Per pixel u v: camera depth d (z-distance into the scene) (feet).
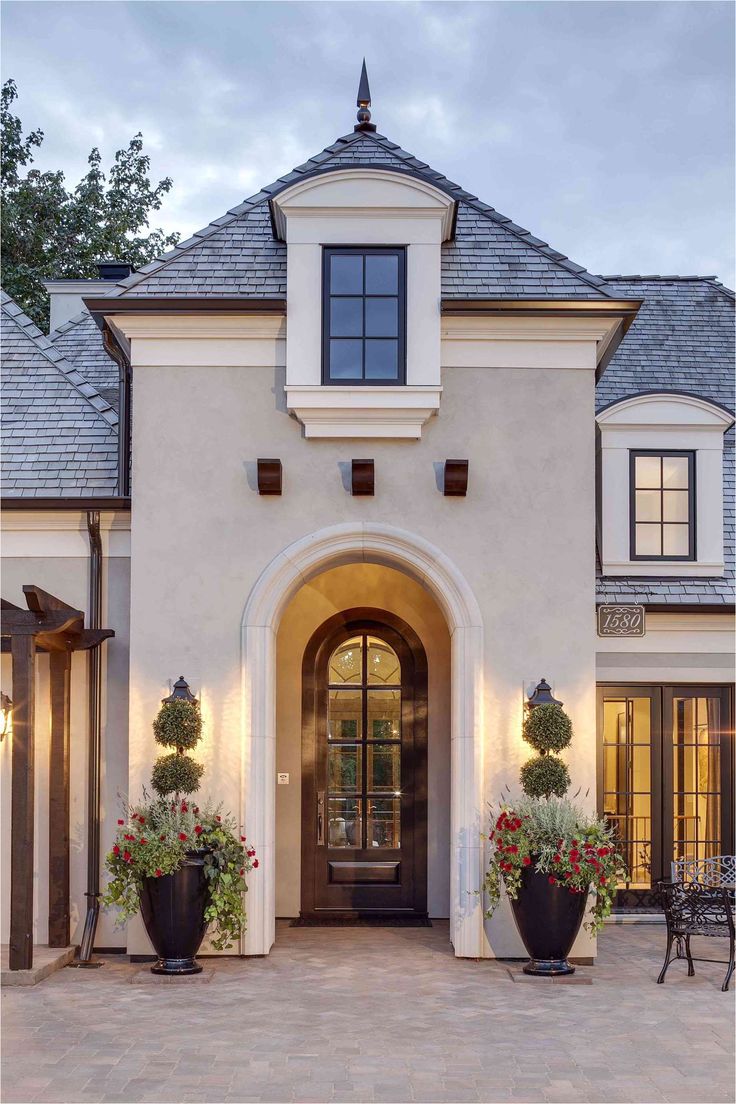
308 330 34.17
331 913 39.63
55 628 31.01
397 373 34.37
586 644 34.09
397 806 40.42
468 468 34.35
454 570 34.06
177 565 34.24
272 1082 21.67
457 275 35.55
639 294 50.52
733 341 48.44
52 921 33.58
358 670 41.06
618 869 31.58
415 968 31.78
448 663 40.57
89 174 92.58
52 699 34.30
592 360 34.91
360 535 34.24
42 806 35.50
